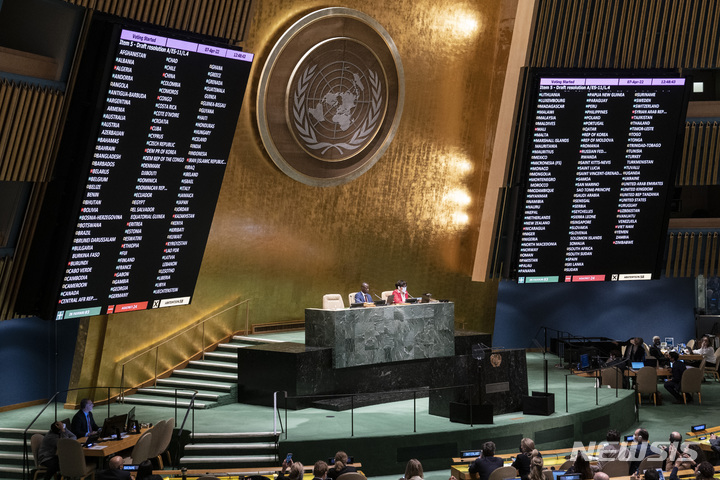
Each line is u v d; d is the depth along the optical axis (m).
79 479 13.04
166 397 17.30
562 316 24.83
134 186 14.84
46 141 13.92
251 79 18.95
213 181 16.09
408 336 17.69
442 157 21.83
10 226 14.34
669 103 18.86
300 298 20.91
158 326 18.17
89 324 16.92
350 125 20.41
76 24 13.80
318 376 16.59
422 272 22.48
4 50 13.14
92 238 14.59
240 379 17.09
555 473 11.23
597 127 18.77
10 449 14.73
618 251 19.77
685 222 21.56
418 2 20.53
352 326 16.94
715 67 19.92
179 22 15.02
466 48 21.31
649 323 25.03
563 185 19.06
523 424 15.20
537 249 19.45
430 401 16.03
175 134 15.08
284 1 18.92
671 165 19.34
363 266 21.67
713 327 24.88
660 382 21.88
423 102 21.23
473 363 15.45
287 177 19.80
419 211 21.94
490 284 23.38
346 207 20.95
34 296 14.58
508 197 19.98
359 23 19.97
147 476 11.05
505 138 19.81
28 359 17.05
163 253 15.89
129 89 14.08
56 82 13.91
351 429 14.78
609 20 19.70
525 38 19.53
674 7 19.62
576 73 18.34
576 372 20.31
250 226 19.61
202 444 14.44
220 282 19.39
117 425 13.68
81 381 16.95
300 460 14.11
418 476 11.41
